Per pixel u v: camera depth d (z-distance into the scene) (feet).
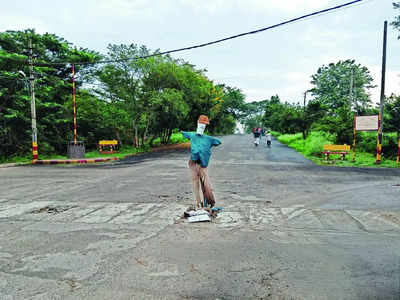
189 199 20.86
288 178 30.81
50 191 24.23
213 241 12.69
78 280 9.30
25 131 61.57
